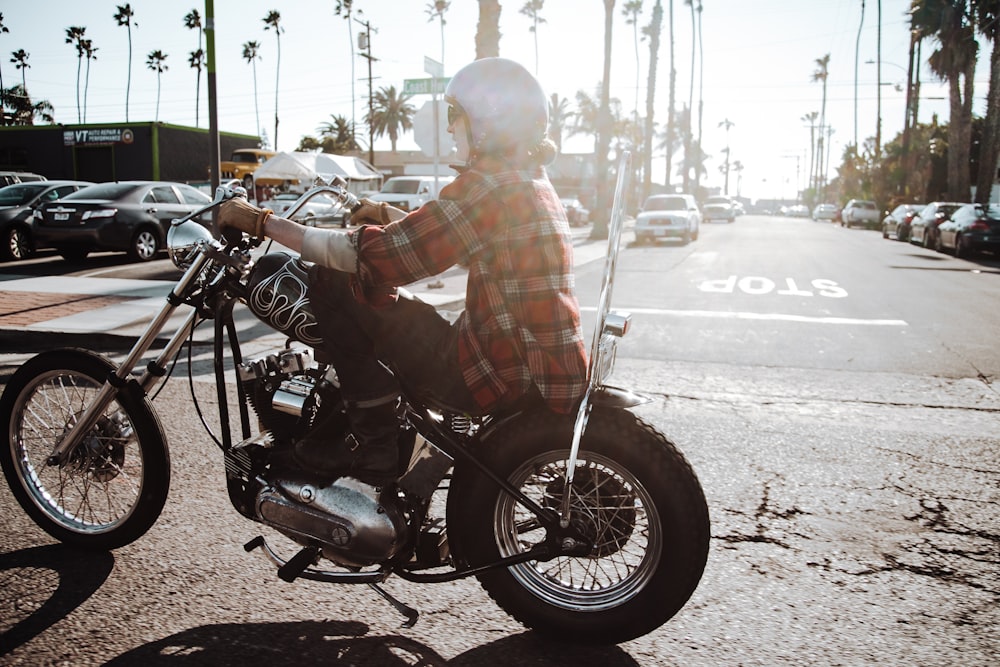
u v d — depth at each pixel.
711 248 21.12
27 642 2.32
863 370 6.36
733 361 6.68
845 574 2.91
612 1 25.81
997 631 2.52
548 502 2.46
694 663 2.34
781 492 3.71
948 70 31.36
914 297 10.69
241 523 3.20
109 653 2.28
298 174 24.53
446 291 9.67
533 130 2.18
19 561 2.83
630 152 2.18
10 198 14.79
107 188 13.83
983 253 19.31
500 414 2.36
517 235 2.11
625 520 2.43
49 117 68.81
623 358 6.79
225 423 2.55
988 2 27.42
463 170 2.21
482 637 2.46
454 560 2.40
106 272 12.04
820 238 28.06
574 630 2.35
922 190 42.91
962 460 4.18
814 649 2.42
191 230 2.41
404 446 2.37
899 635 2.50
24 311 7.88
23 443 3.01
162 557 2.89
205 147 29.97
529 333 2.16
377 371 2.29
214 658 2.27
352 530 2.24
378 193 22.41
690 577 2.24
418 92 10.09
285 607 2.58
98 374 2.79
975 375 6.20
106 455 2.90
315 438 2.38
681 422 4.85
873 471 4.00
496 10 12.08
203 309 2.56
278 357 2.51
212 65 10.98
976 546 3.15
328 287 2.26
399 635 2.45
